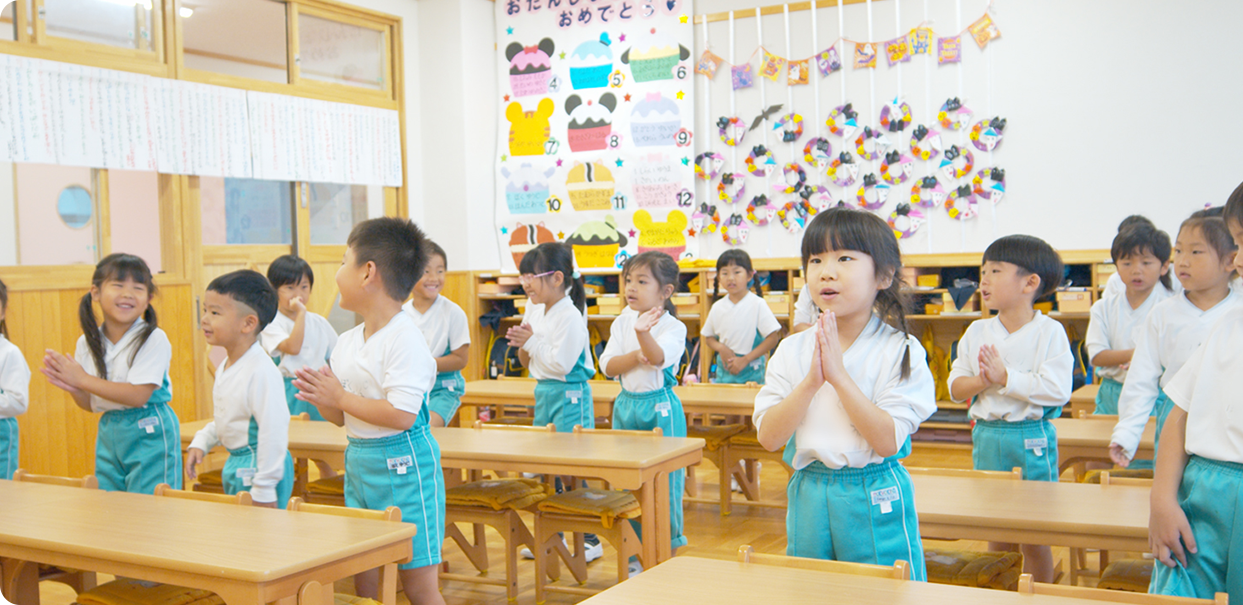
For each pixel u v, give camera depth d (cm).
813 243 172
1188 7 573
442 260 424
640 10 728
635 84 732
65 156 507
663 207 725
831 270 169
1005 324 284
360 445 233
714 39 708
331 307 680
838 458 172
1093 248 602
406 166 743
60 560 186
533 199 769
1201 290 245
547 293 397
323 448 325
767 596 141
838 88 664
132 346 299
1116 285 416
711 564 160
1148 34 584
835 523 174
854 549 173
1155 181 586
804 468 181
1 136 480
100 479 304
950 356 634
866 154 655
